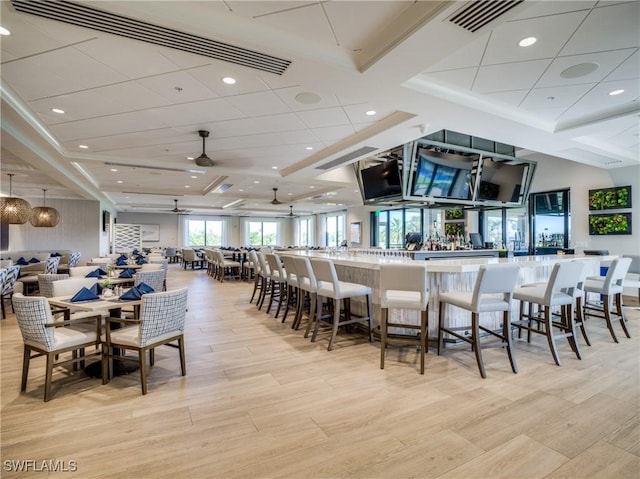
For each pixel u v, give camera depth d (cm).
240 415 226
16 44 244
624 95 356
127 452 187
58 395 256
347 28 240
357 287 384
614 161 604
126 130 445
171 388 268
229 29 227
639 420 218
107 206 1245
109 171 688
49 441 197
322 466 176
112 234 1384
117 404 242
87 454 185
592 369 300
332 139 500
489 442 195
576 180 723
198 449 190
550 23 235
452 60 284
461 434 203
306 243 1880
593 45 263
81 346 272
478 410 231
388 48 246
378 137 445
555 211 763
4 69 283
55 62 271
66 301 293
